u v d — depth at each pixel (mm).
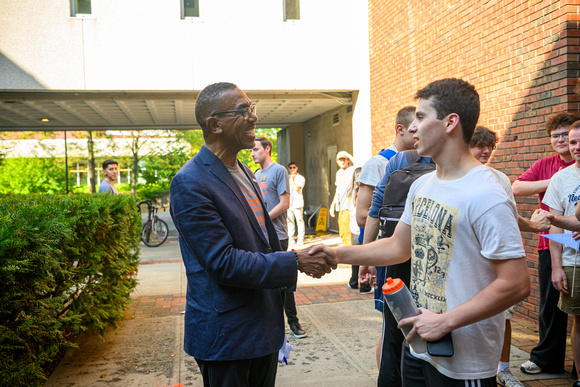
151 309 6043
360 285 6637
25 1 9812
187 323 2207
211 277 2076
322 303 6188
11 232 2418
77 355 4438
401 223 2264
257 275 2057
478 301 1736
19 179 25281
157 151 24641
